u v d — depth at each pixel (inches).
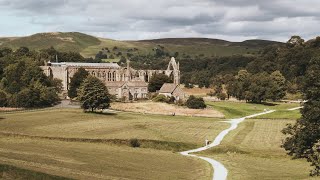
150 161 3265.3
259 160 3575.3
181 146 4367.6
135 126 5521.7
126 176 2492.6
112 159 3221.0
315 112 2197.3
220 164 3262.8
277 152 3900.1
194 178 2625.5
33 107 7746.1
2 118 5900.6
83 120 6013.8
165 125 5723.4
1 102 7790.4
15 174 2193.7
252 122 6314.0
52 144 4018.2
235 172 2869.1
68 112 6855.3
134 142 4274.1
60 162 2797.7
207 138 4813.0
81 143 4244.6
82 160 3016.7
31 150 3368.6
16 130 4928.6
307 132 2230.6
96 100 6904.5
